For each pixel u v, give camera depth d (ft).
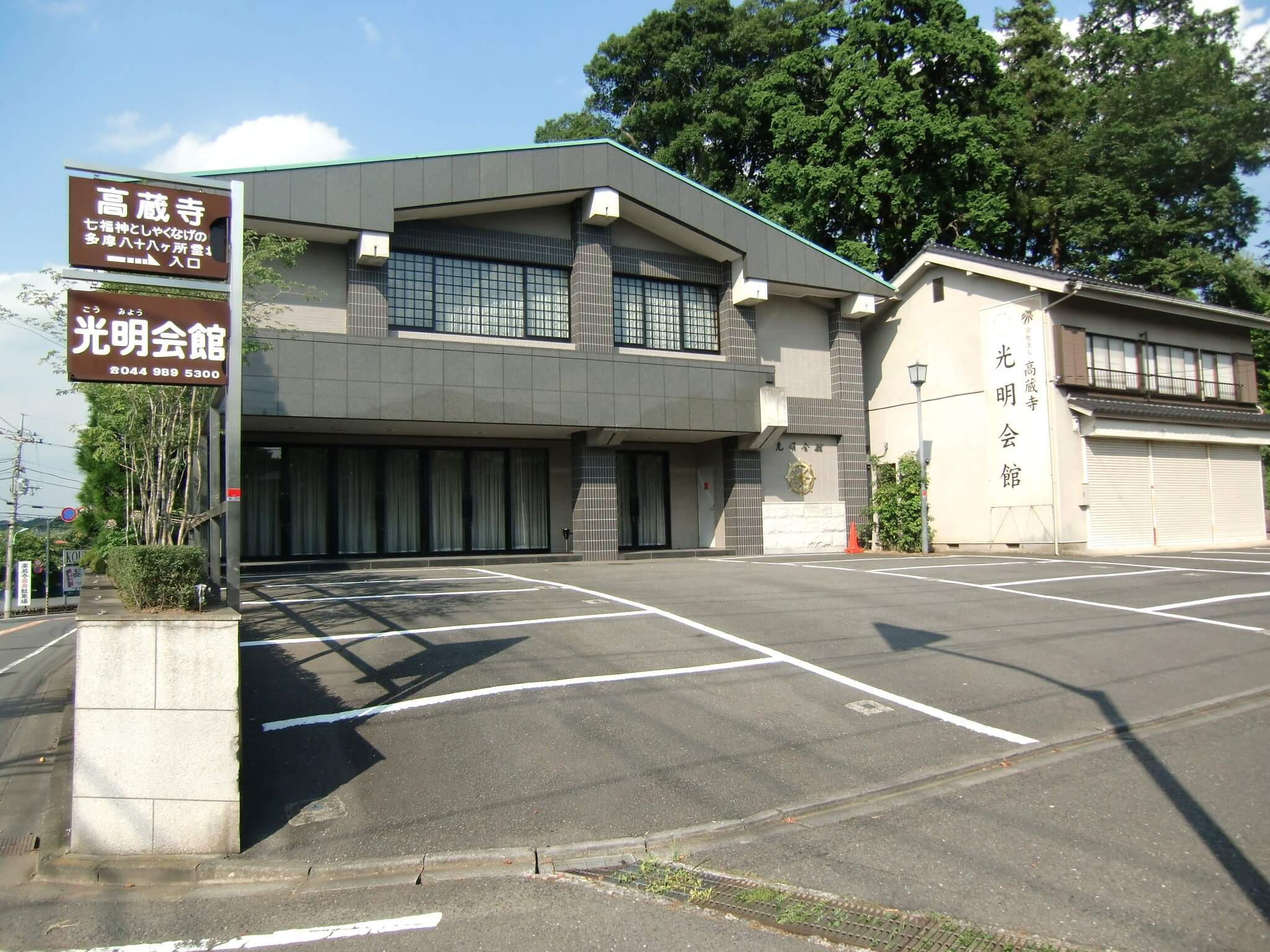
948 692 24.13
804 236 86.58
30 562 110.52
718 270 65.36
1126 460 65.41
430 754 19.04
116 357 16.40
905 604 35.94
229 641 15.38
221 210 17.33
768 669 25.75
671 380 58.75
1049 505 61.52
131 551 17.22
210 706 15.23
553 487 61.77
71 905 13.53
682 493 68.08
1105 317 67.00
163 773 15.08
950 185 81.82
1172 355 72.02
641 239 62.28
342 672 24.21
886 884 13.57
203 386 16.99
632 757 19.15
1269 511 87.86
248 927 12.68
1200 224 84.89
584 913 12.89
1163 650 29.09
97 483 50.75
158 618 15.26
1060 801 16.92
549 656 26.32
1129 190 87.04
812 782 18.03
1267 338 90.79
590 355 55.88
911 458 70.90
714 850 15.05
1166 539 67.10
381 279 51.78
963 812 16.46
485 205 54.54
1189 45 89.61
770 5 103.45
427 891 13.82
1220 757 19.45
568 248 59.06
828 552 67.36
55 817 16.80
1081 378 62.75
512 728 20.54
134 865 14.62
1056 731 21.33
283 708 21.45
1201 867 13.97
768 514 66.08
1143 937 11.82
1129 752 19.90
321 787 17.56
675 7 98.07
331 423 50.57
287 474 54.60
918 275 71.51
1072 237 87.97
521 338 57.82
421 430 54.39
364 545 56.54
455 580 43.32
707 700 22.88
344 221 49.34
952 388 68.95
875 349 75.92
